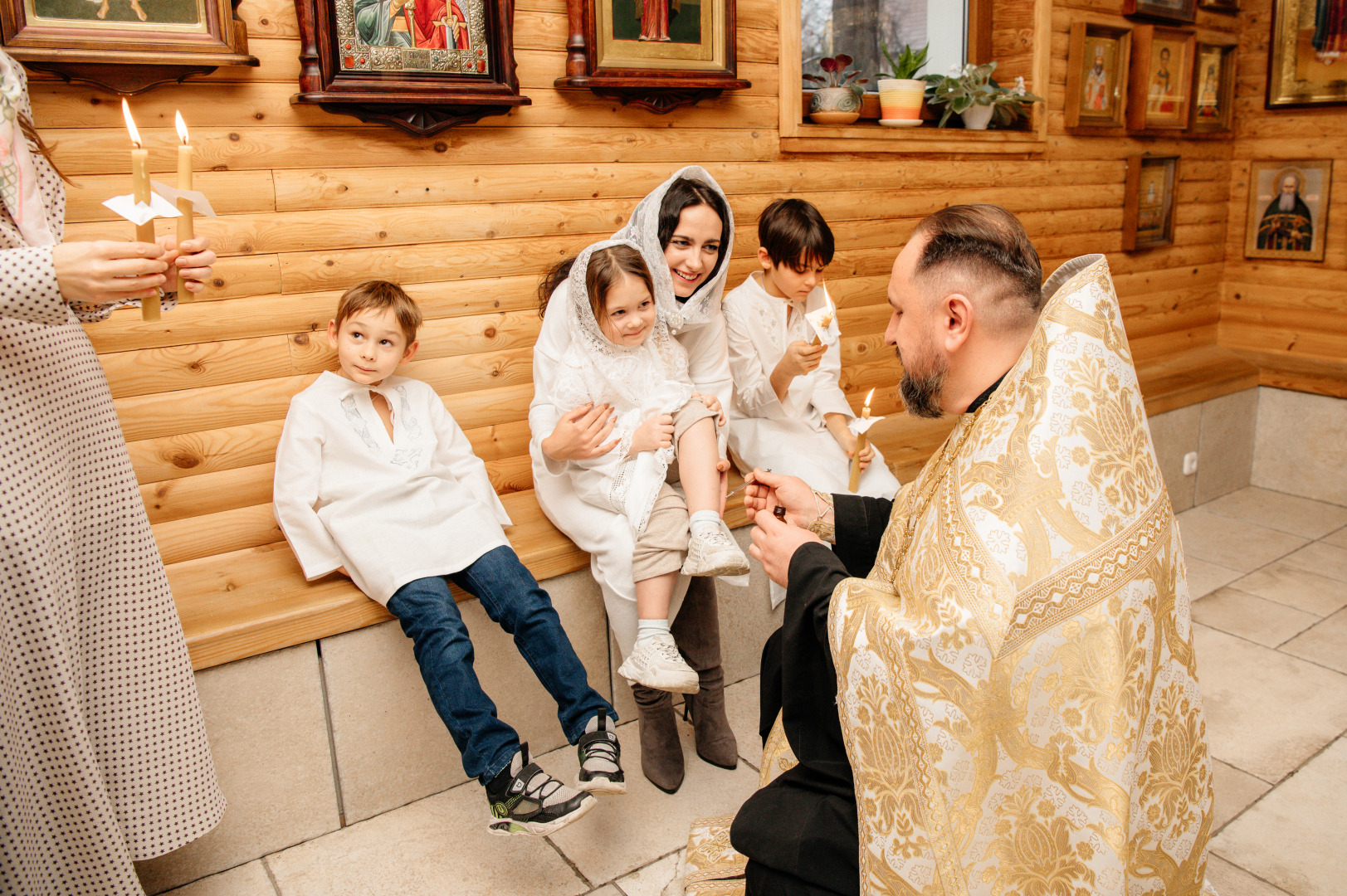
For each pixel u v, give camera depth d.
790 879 1.46
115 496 1.61
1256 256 4.55
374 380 2.17
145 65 2.02
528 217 2.60
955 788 1.25
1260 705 2.57
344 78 2.21
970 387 1.39
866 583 1.40
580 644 2.40
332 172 2.31
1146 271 4.33
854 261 3.33
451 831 2.09
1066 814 1.20
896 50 3.59
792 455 2.62
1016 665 1.20
